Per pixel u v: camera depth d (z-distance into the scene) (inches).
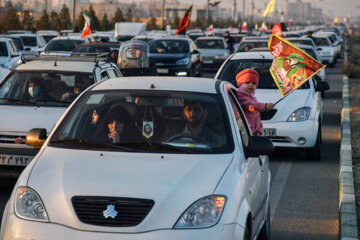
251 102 673.6
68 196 440.1
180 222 429.1
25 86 899.4
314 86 1197.1
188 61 2458.2
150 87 581.0
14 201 456.4
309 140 1085.8
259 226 566.9
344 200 743.7
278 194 878.4
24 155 780.0
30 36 3346.5
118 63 1491.1
